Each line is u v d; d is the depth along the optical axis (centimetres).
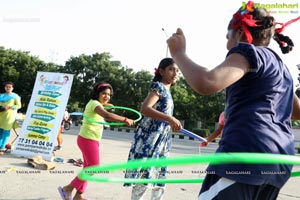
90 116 492
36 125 888
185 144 1939
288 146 204
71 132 2025
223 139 205
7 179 600
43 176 650
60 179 635
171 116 373
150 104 379
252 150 192
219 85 181
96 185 605
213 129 3475
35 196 509
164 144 400
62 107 904
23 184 575
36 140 873
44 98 912
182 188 635
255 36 217
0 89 4228
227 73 184
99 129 495
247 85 202
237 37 222
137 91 3644
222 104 3481
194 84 182
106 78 3709
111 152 1100
